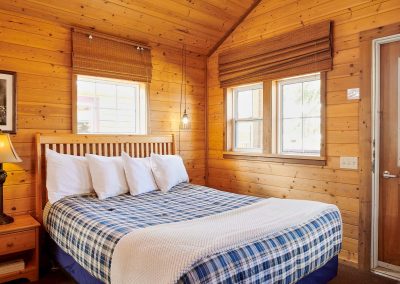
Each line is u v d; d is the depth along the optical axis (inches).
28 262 107.3
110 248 70.7
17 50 116.6
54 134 123.0
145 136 150.4
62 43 127.4
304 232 77.6
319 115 130.8
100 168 119.9
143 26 143.0
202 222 78.7
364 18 113.0
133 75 148.0
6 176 106.0
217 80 172.1
